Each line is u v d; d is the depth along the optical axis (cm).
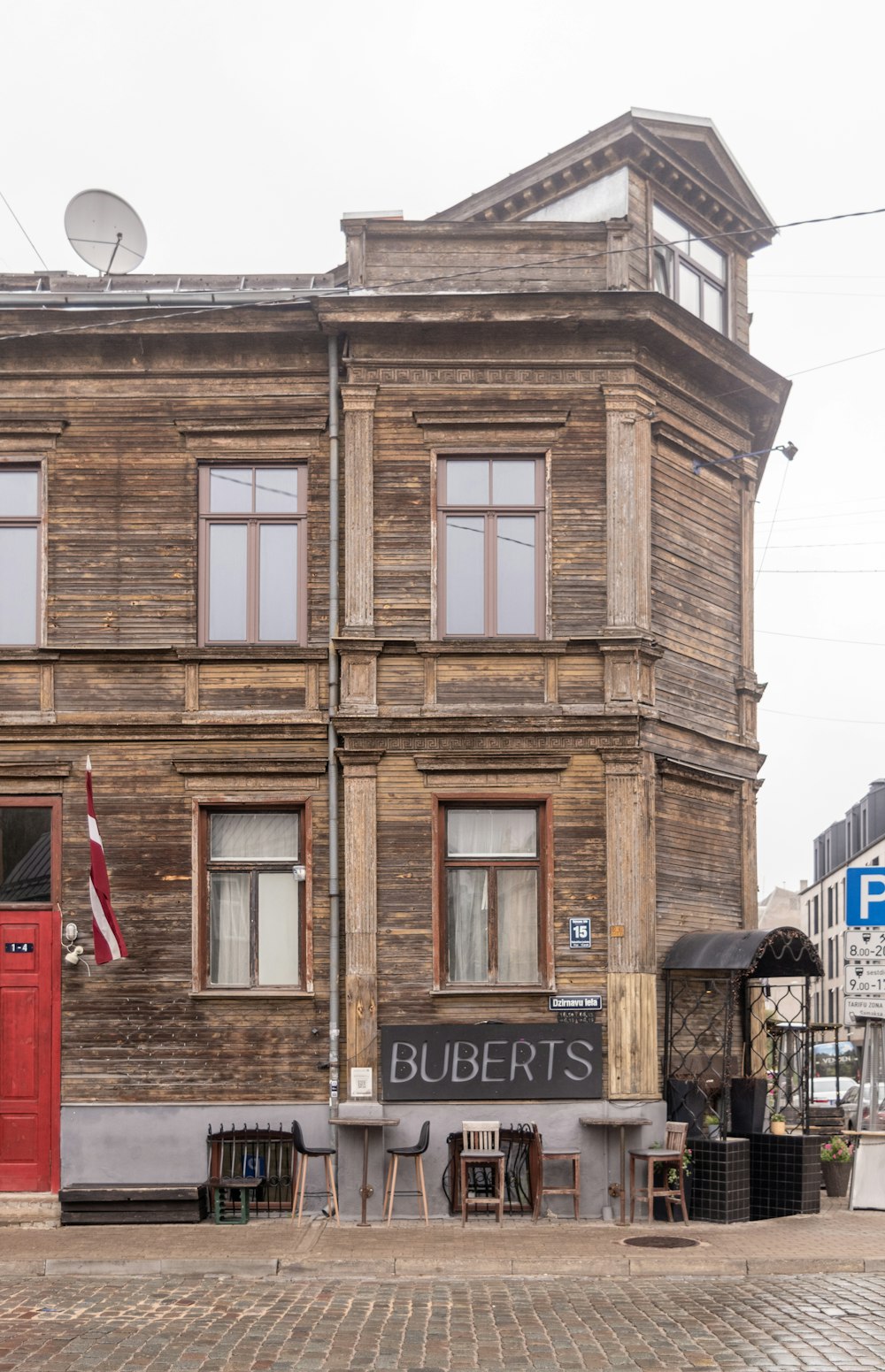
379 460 1702
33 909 1656
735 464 1902
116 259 1867
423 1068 1598
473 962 1653
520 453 1703
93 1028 1631
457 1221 1544
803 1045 1883
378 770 1653
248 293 1720
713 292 1967
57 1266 1322
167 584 1708
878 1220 1566
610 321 1683
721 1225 1521
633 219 1809
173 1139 1606
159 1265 1320
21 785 1677
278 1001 1630
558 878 1638
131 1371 952
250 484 1731
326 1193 1586
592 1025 1608
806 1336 1043
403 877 1638
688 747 1756
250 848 1683
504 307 1678
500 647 1659
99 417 1733
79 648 1681
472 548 1703
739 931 1639
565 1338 1044
